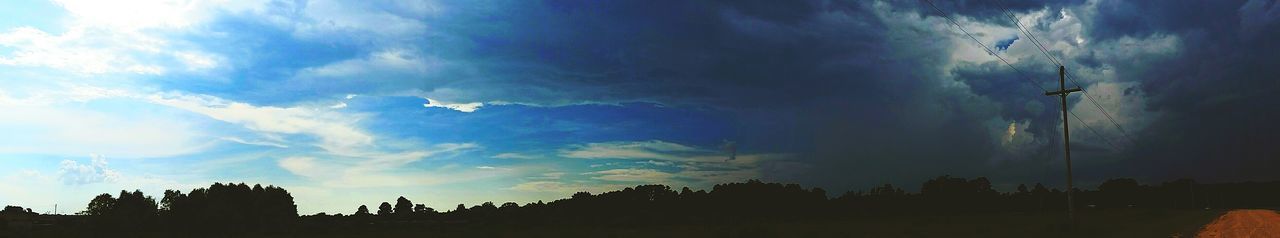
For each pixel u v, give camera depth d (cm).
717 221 11462
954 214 14200
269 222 11388
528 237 8675
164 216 10962
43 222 10419
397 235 9462
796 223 10694
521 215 14088
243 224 10962
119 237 9575
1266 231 5619
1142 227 6438
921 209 15325
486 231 10112
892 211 14750
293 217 12619
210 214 10738
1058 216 11581
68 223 10525
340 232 10269
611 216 13675
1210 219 8300
